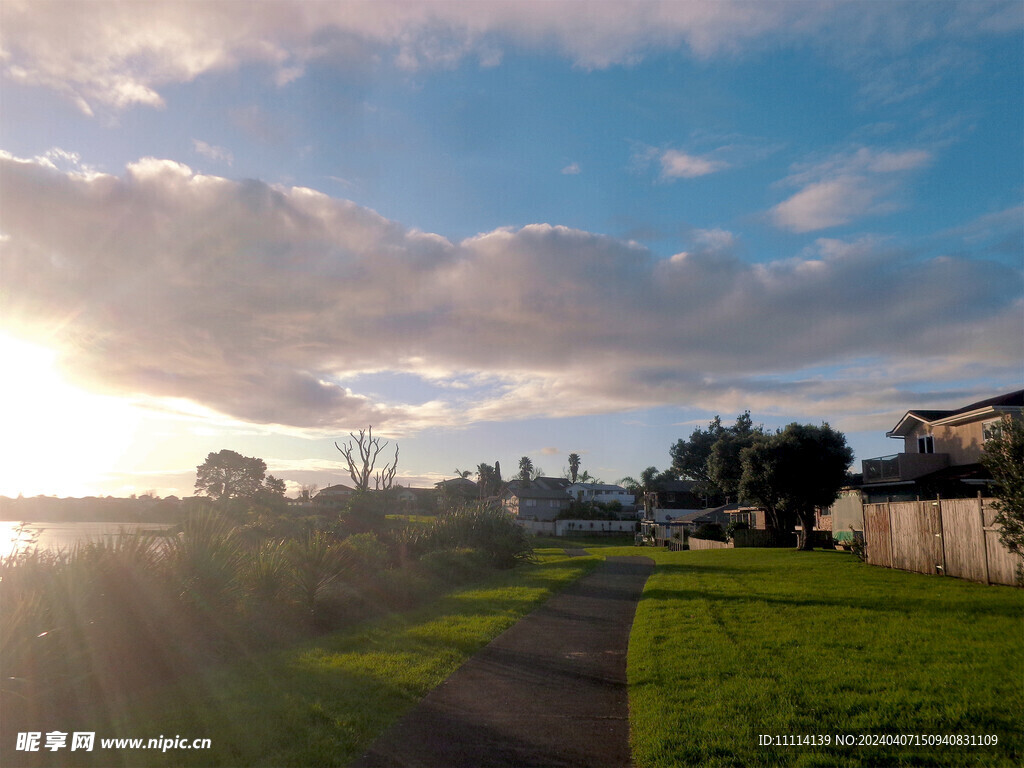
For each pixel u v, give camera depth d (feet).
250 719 22.99
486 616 44.14
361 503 100.68
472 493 330.95
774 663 28.45
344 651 33.63
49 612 25.82
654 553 124.88
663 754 19.27
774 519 127.75
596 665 30.73
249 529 73.26
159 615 29.89
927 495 97.86
